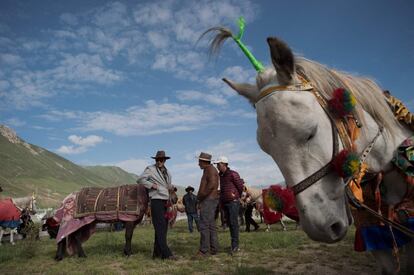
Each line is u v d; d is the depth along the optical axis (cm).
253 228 1502
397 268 249
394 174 265
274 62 206
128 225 777
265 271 573
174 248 888
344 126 225
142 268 643
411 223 259
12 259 804
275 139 202
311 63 242
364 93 262
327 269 589
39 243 1131
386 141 261
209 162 770
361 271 563
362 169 241
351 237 911
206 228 743
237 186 780
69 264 714
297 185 198
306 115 199
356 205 233
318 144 203
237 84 255
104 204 775
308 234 195
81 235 806
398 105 281
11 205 1199
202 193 752
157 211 729
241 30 255
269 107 205
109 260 741
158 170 741
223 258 715
